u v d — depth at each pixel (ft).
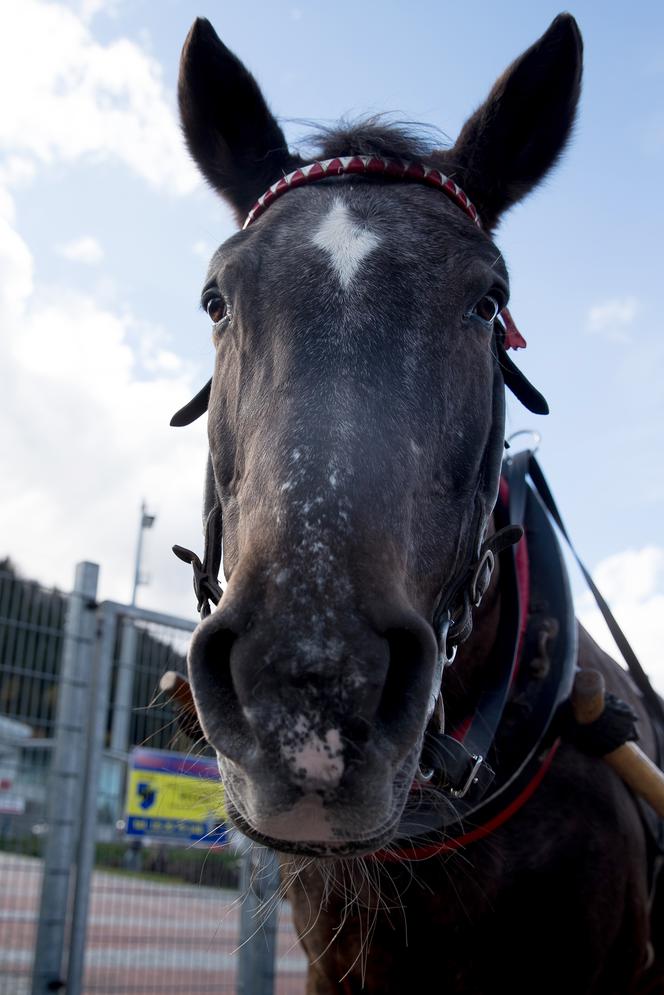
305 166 7.39
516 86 7.85
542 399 7.77
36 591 16.85
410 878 6.76
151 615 18.07
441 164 7.94
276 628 4.34
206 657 4.58
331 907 7.25
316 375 5.36
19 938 17.22
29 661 16.58
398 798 4.79
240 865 17.22
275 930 16.75
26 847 16.83
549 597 8.21
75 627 16.97
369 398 5.29
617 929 7.68
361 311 5.68
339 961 7.45
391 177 7.06
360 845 4.45
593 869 7.48
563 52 7.76
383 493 4.90
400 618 4.49
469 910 7.01
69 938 16.38
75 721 16.61
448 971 7.15
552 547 8.58
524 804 7.34
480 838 7.04
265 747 4.24
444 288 6.04
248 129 8.25
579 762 7.80
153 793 17.19
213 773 7.43
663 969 9.37
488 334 6.41
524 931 7.23
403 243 6.15
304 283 5.88
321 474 4.79
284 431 5.08
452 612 6.18
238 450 5.88
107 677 17.19
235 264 6.23
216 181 8.46
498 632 7.44
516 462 9.12
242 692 4.31
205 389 8.47
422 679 4.55
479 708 7.22
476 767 6.32
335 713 4.23
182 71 8.13
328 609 4.38
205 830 17.48
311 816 4.26
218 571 6.59
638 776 7.85
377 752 4.36
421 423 5.51
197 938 18.43
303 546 4.54
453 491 5.86
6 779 16.56
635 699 10.02
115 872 17.72
